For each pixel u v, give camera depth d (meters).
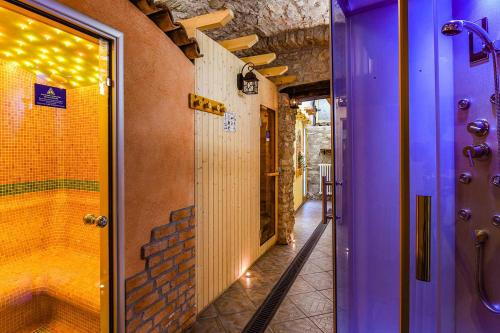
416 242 1.17
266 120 4.45
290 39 4.19
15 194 2.33
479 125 1.24
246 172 3.59
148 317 1.88
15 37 1.96
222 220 2.99
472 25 1.16
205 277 2.68
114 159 1.64
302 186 8.74
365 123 1.66
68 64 2.31
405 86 1.19
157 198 1.99
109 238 1.64
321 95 4.67
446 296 1.40
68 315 2.14
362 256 1.68
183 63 2.30
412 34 1.29
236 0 3.25
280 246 4.54
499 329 1.23
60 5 1.36
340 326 1.72
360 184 1.68
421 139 1.34
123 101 1.68
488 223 1.25
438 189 1.35
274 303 2.77
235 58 3.27
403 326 1.19
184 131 2.31
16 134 2.32
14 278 2.14
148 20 1.89
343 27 1.71
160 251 2.01
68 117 2.61
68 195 2.62
